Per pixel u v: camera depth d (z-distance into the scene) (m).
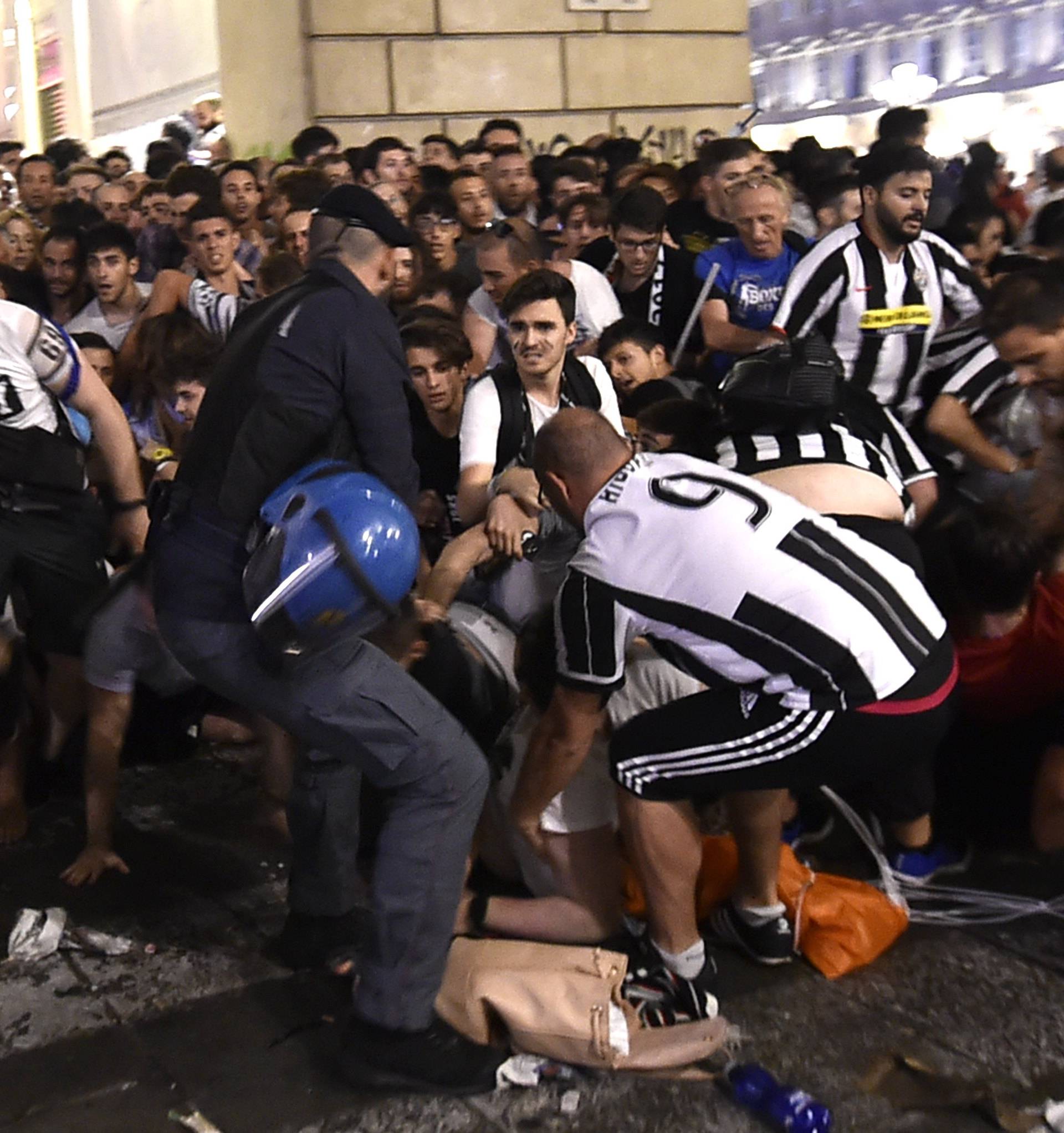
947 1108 2.46
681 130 10.60
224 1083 2.58
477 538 3.47
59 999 2.86
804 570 2.47
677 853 2.68
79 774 3.87
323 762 2.84
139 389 4.57
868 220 4.12
